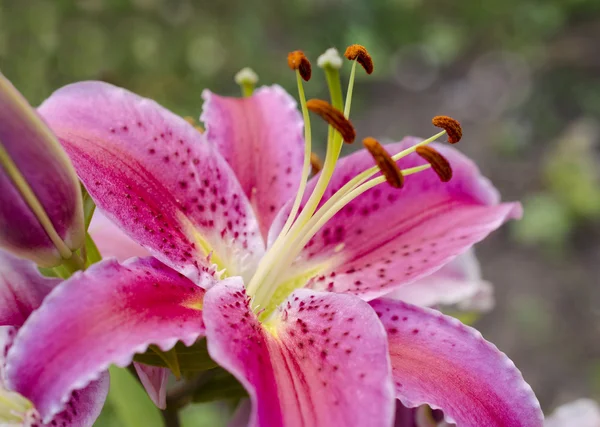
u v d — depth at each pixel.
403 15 2.31
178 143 0.47
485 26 2.49
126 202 0.45
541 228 1.79
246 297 0.46
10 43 1.52
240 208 0.48
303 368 0.42
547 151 2.05
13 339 0.43
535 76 2.30
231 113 0.52
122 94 0.47
